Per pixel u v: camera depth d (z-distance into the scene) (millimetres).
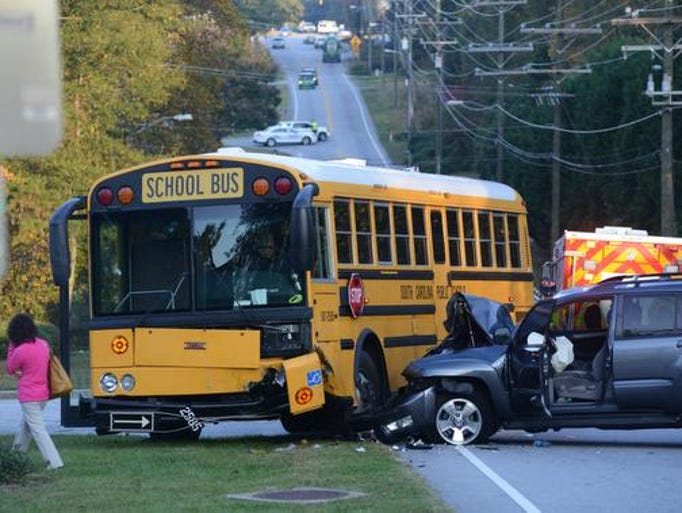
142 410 42625
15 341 37031
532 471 36969
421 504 29016
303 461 37719
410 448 42750
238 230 42312
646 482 34656
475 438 43344
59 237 42469
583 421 42312
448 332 47750
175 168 43000
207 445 44000
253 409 42125
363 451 40562
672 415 41656
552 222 146375
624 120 141125
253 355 41562
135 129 135000
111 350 42969
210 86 156125
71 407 43938
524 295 59719
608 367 41906
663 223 103125
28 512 28484
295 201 39969
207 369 42000
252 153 44438
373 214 46594
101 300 43375
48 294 110500
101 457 39594
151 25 110875
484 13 199875
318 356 41688
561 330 44969
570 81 154000
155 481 33719
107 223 43594
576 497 31812
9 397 87000
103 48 106500
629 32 167875
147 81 111438
